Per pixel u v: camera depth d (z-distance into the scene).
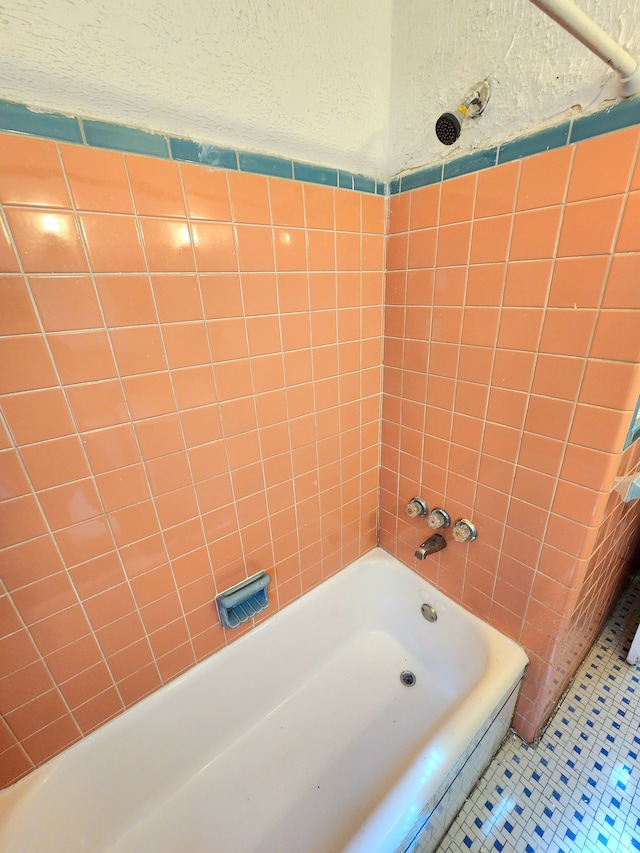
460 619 1.28
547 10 0.46
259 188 0.85
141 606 0.97
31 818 0.84
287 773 1.15
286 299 0.98
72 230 0.67
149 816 1.06
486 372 1.00
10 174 0.60
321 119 0.90
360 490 1.42
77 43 0.59
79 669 0.91
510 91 0.78
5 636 0.78
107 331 0.75
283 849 0.99
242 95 0.77
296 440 1.14
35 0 0.54
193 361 0.87
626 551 1.43
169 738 1.09
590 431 0.83
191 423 0.91
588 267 0.75
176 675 1.10
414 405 1.23
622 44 0.63
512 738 1.24
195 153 0.75
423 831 0.83
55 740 0.91
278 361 1.02
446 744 0.87
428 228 1.02
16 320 0.66
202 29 0.68
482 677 1.06
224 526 1.06
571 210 0.75
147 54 0.65
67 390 0.73
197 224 0.79
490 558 1.15
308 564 1.34
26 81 0.58
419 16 0.87
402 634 1.51
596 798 1.08
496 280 0.91
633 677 1.38
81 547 0.83
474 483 1.12
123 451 0.83
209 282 0.84
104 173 0.67
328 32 0.83
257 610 1.15
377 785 1.11
